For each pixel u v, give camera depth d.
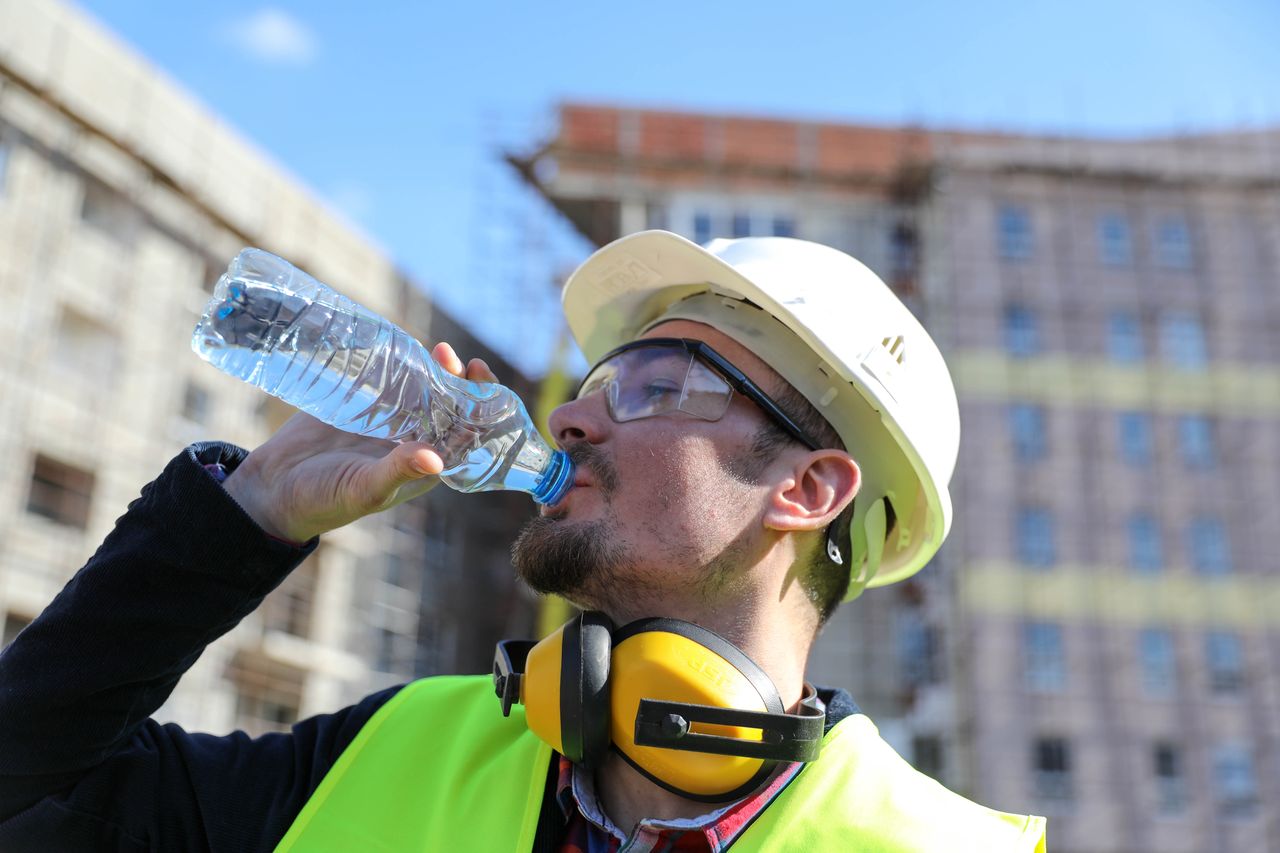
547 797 1.59
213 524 1.47
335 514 1.51
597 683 1.47
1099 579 23.17
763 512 1.72
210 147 20.39
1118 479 23.92
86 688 1.44
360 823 1.58
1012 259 25.33
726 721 1.44
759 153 26.94
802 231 26.20
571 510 1.71
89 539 17.03
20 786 1.45
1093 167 25.67
